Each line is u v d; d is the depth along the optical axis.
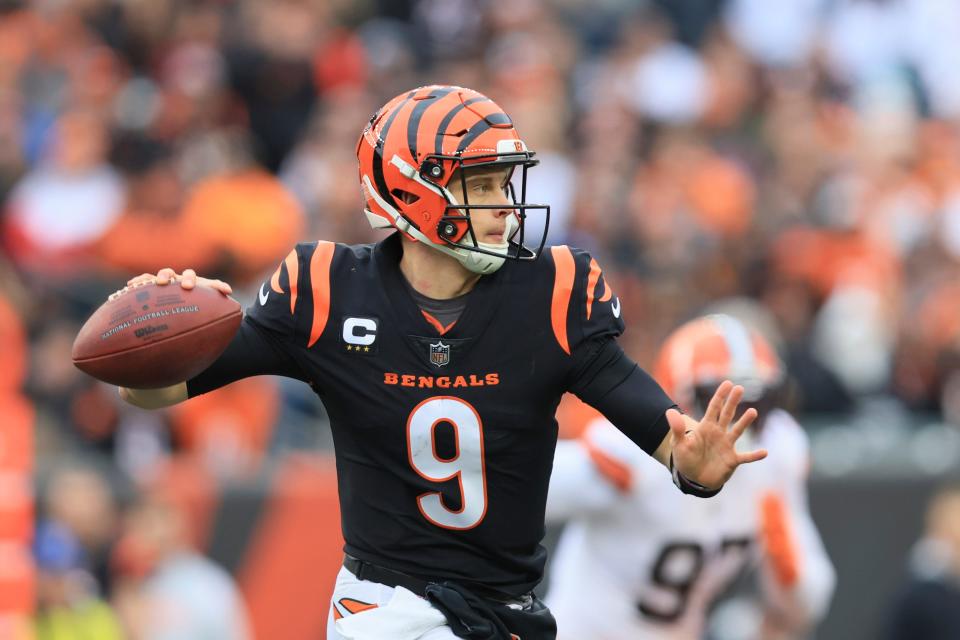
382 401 12.07
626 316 30.20
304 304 12.16
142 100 34.84
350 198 32.25
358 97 35.81
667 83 41.78
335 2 39.72
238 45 36.16
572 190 35.69
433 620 12.10
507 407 12.03
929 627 23.14
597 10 43.56
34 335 27.14
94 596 22.78
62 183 31.53
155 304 11.84
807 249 35.12
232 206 30.94
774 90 43.78
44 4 36.81
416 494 12.16
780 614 18.83
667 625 17.83
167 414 25.44
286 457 25.20
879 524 26.53
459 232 11.86
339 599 12.48
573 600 17.92
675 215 34.75
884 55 47.53
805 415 29.23
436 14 40.44
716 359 17.39
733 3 46.16
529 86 38.59
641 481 17.09
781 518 18.17
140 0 37.22
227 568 23.75
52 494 22.97
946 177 43.00
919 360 30.38
